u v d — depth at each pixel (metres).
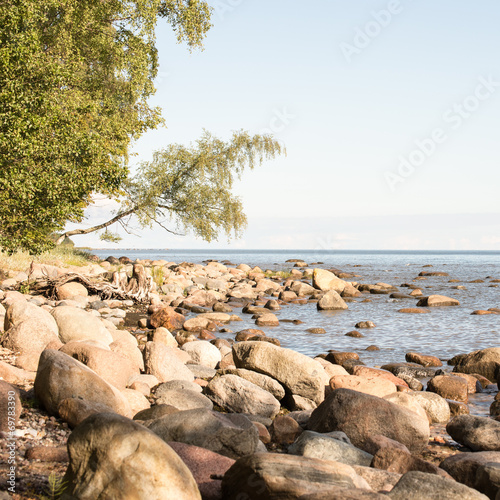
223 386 8.40
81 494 3.82
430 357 13.19
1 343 8.95
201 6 25.39
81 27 23.25
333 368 10.69
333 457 5.91
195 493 3.87
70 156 14.10
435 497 4.21
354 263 88.81
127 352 9.95
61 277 20.81
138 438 3.89
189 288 27.91
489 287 37.69
